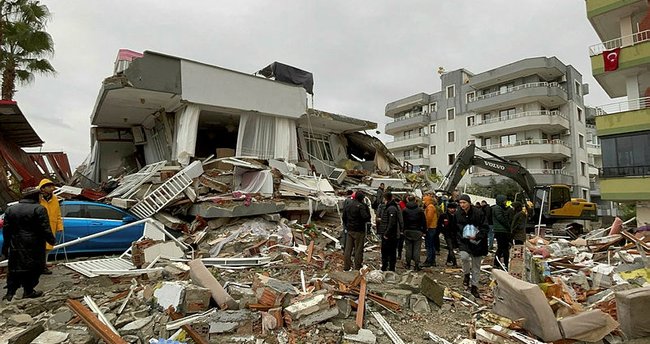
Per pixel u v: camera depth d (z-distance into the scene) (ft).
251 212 32.89
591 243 34.58
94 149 56.85
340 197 41.81
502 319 15.62
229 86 42.98
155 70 37.50
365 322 15.90
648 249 28.73
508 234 25.75
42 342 12.60
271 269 24.88
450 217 30.25
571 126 101.50
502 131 107.14
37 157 60.39
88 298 16.90
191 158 40.29
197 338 13.26
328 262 27.71
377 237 38.47
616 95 64.90
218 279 21.54
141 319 15.03
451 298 20.10
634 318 14.47
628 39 53.52
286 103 48.49
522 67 100.68
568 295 17.62
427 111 134.31
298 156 55.57
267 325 14.49
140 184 34.91
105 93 37.78
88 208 28.25
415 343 14.55
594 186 124.77
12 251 17.39
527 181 50.42
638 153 49.29
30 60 53.83
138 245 24.16
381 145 66.08
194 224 31.32
